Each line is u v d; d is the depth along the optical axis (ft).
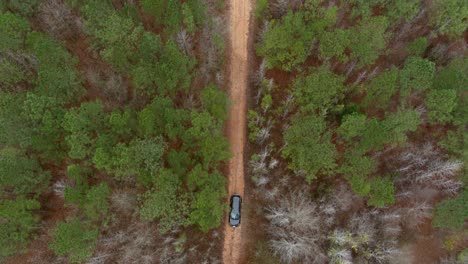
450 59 161.07
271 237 146.41
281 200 150.20
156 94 141.69
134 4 157.48
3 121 121.80
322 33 144.46
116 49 136.36
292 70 160.66
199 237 144.56
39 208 134.92
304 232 145.48
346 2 158.10
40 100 122.83
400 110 140.36
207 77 159.63
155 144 128.26
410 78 141.08
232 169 154.92
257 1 169.37
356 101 153.48
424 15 161.07
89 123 126.11
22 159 125.08
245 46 168.55
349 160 138.72
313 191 152.05
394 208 155.33
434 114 144.87
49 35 144.36
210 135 134.82
